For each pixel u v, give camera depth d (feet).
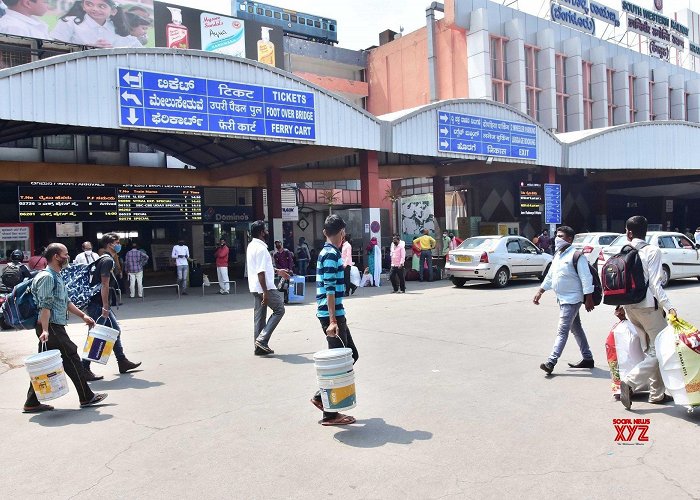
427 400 18.78
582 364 22.65
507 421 16.55
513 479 12.67
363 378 21.81
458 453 14.25
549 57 116.67
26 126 52.75
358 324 35.06
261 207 80.84
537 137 74.95
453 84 111.55
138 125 44.14
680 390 16.21
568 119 123.95
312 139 53.78
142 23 83.10
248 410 18.25
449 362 24.11
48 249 19.42
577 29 128.57
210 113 47.73
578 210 113.09
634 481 12.44
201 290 61.93
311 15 130.11
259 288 26.43
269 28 102.58
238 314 41.86
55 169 62.85
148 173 70.08
